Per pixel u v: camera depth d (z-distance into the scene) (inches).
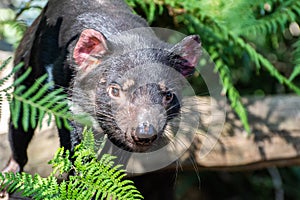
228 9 273.0
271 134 293.0
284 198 418.9
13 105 143.1
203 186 426.6
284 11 275.1
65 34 222.2
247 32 271.4
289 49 343.3
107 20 226.4
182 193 393.7
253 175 418.6
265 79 360.5
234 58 335.3
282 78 270.4
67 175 202.5
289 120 297.7
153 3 271.4
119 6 242.5
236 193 430.0
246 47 272.1
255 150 289.6
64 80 213.6
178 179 393.7
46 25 228.1
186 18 289.9
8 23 297.1
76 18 226.7
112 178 152.3
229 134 285.9
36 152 254.4
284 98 310.5
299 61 266.8
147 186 350.0
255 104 303.3
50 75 217.0
